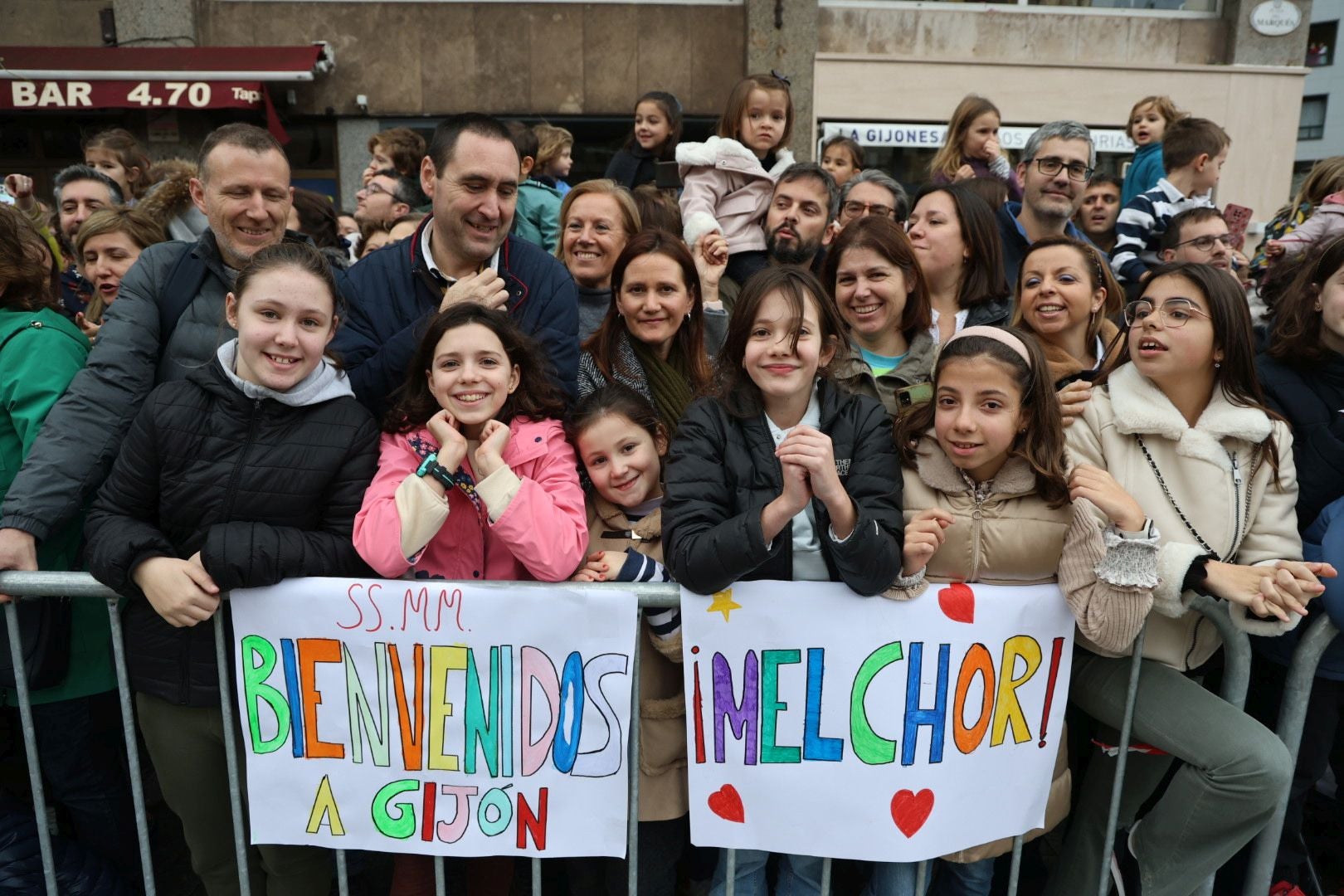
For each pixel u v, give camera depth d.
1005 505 1.99
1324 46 32.38
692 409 2.07
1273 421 2.09
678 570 1.88
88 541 1.93
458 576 2.10
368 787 2.00
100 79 8.54
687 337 2.75
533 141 4.62
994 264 2.96
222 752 2.11
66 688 2.29
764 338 1.97
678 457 2.00
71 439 2.09
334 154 9.46
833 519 1.79
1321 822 2.84
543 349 2.29
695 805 1.99
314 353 1.93
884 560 1.81
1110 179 5.34
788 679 1.95
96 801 2.42
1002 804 2.03
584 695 1.96
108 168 4.84
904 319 2.66
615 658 1.94
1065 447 2.12
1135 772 2.20
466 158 2.33
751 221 3.75
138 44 8.90
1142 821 2.07
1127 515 1.85
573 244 3.23
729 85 9.53
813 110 9.44
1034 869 2.63
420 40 9.18
